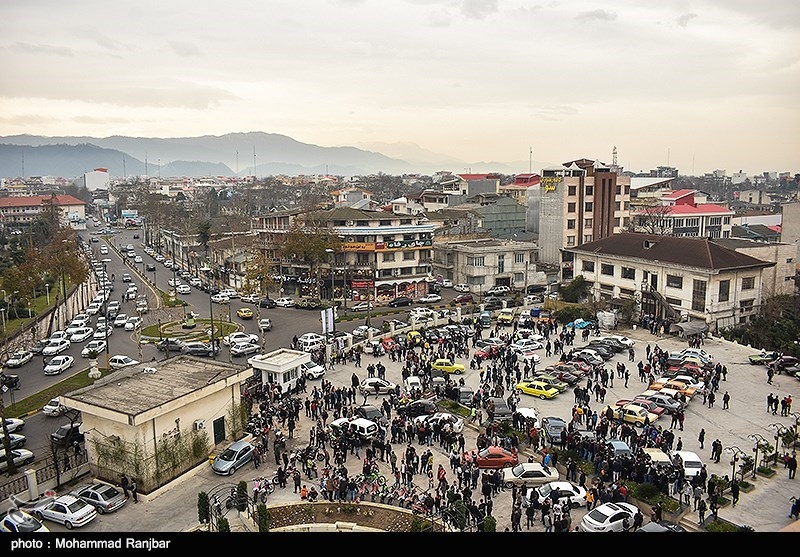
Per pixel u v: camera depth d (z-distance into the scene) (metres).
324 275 94.75
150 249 165.00
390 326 70.75
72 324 78.00
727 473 36.16
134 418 34.16
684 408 47.06
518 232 131.12
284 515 32.00
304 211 105.69
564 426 41.12
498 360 59.81
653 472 33.56
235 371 42.91
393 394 49.47
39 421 46.84
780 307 74.62
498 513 32.66
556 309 80.56
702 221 132.88
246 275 98.19
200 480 37.44
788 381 53.91
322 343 62.97
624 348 64.38
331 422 44.56
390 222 98.44
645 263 78.56
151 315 85.00
